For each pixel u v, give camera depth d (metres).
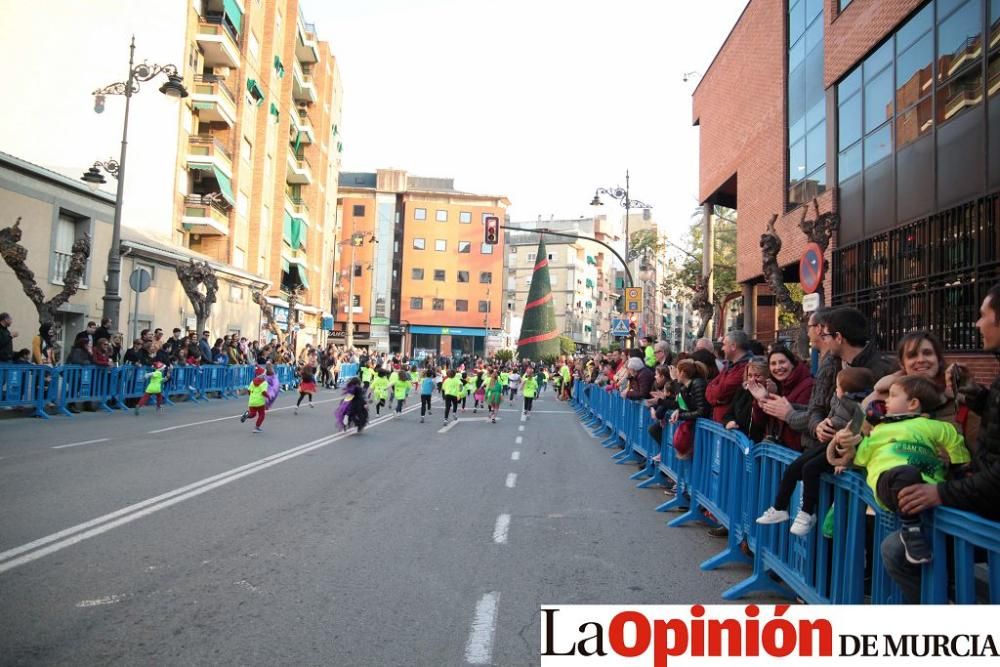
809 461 4.38
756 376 5.68
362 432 16.16
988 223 10.31
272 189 45.31
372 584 5.06
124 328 25.55
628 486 9.91
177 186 32.75
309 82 53.38
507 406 29.75
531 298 74.50
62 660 3.64
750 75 21.61
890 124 13.37
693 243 47.81
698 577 5.58
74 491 7.97
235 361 27.42
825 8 16.36
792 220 18.25
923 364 4.01
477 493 8.91
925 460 3.27
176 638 3.98
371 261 79.88
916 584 3.23
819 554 4.21
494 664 3.77
